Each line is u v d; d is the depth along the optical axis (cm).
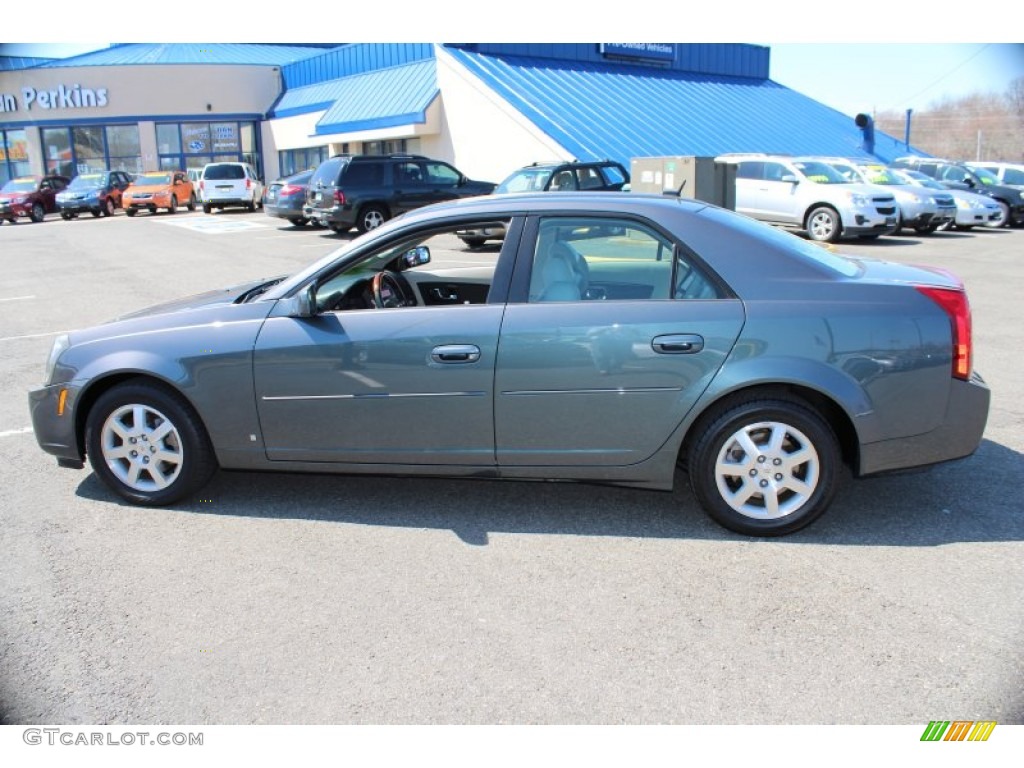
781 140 2836
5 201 2927
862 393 372
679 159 1559
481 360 392
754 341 375
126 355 429
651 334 381
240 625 332
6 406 645
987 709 276
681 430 386
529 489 461
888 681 290
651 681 293
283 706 285
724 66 3269
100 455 444
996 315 947
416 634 323
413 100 2505
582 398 388
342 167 1869
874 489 450
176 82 3631
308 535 410
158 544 402
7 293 1202
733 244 390
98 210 3045
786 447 387
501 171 2292
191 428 430
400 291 484
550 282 399
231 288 500
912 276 399
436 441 405
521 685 292
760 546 388
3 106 3706
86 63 3662
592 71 2698
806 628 321
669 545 391
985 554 375
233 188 2944
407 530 414
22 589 362
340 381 407
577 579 362
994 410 589
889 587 349
